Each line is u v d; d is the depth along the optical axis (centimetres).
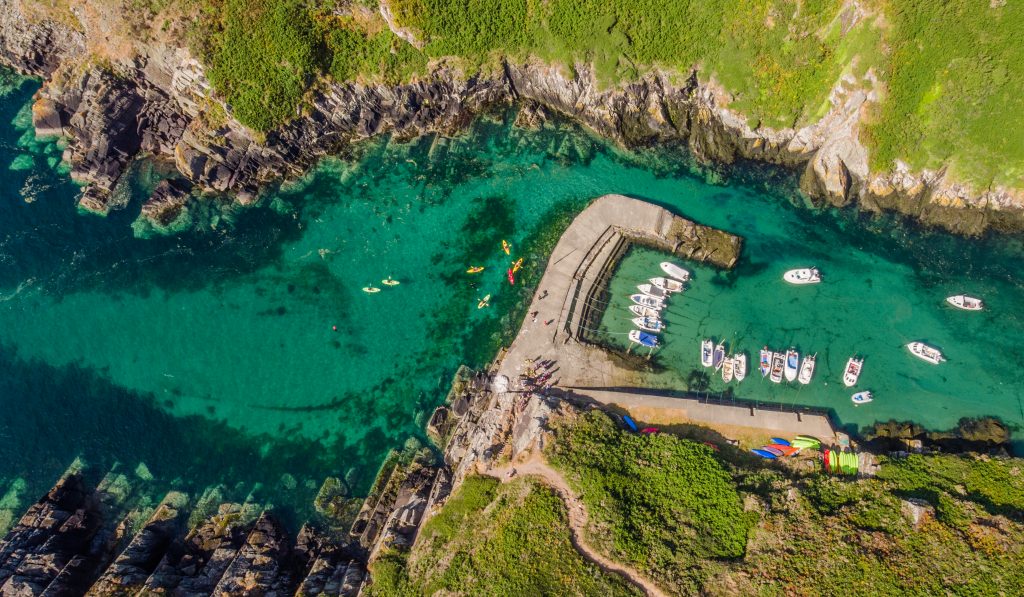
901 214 5200
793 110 5322
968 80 4809
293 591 4141
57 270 5706
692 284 5206
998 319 4853
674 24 5431
